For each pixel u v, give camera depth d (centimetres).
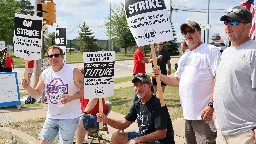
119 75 2475
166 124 446
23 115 961
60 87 480
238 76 339
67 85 481
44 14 1145
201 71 420
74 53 6366
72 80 482
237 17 338
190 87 427
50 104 489
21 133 738
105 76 489
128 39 5422
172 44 4894
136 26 453
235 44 350
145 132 459
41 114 972
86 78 484
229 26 346
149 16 447
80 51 6606
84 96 484
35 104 1123
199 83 421
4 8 4675
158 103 446
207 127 421
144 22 449
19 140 709
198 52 426
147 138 443
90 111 585
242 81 338
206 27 1494
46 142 493
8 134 748
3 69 1243
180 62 449
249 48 337
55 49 479
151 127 452
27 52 536
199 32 430
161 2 445
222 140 367
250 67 332
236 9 343
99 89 488
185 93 434
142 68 982
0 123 856
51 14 1155
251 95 334
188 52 442
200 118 424
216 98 365
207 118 406
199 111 424
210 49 419
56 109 486
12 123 854
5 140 722
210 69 416
